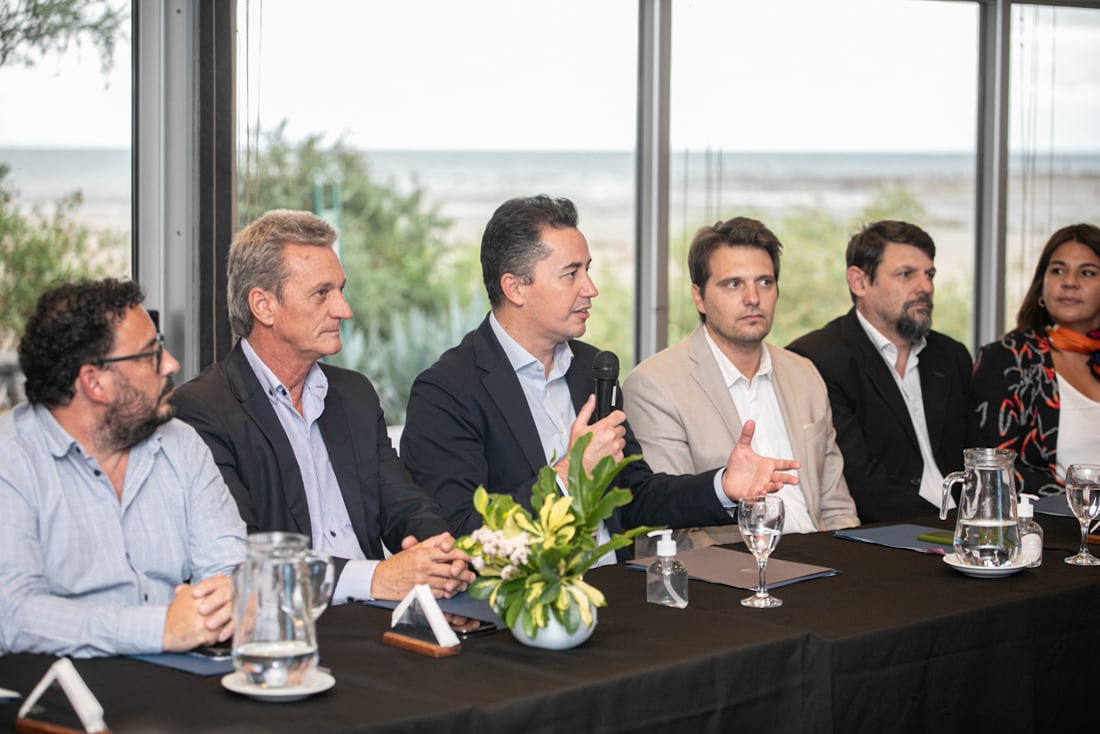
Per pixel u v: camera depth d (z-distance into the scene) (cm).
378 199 466
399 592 218
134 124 376
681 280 475
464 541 188
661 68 461
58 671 147
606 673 170
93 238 374
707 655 180
